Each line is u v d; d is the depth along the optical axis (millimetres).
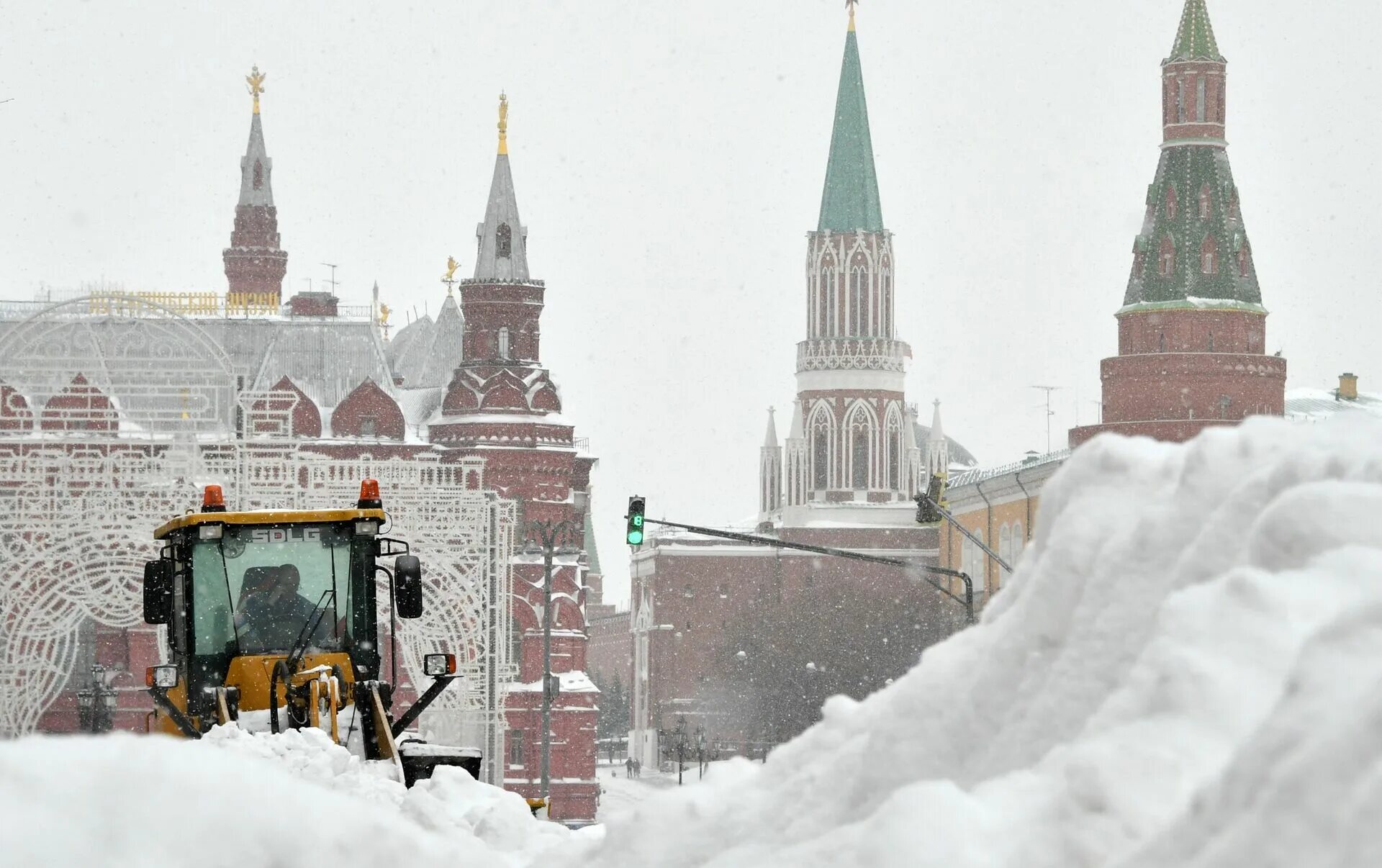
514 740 171375
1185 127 198625
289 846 6820
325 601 28078
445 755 24875
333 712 25156
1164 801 6039
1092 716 7070
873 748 8297
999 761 7641
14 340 125250
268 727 26578
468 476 179125
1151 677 6508
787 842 8305
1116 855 5914
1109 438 8461
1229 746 6133
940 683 8367
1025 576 8523
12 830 6270
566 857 9508
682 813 9109
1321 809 4953
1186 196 197750
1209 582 6910
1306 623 6336
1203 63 199375
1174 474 8039
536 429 180500
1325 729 5152
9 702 113188
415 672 122625
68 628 114688
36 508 113938
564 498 180125
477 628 123500
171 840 6535
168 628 29719
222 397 164625
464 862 7340
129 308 125875
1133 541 7719
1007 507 192875
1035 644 8016
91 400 150250
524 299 184625
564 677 173125
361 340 186250
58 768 6695
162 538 30312
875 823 6594
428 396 189625
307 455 115750
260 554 28078
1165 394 193750
